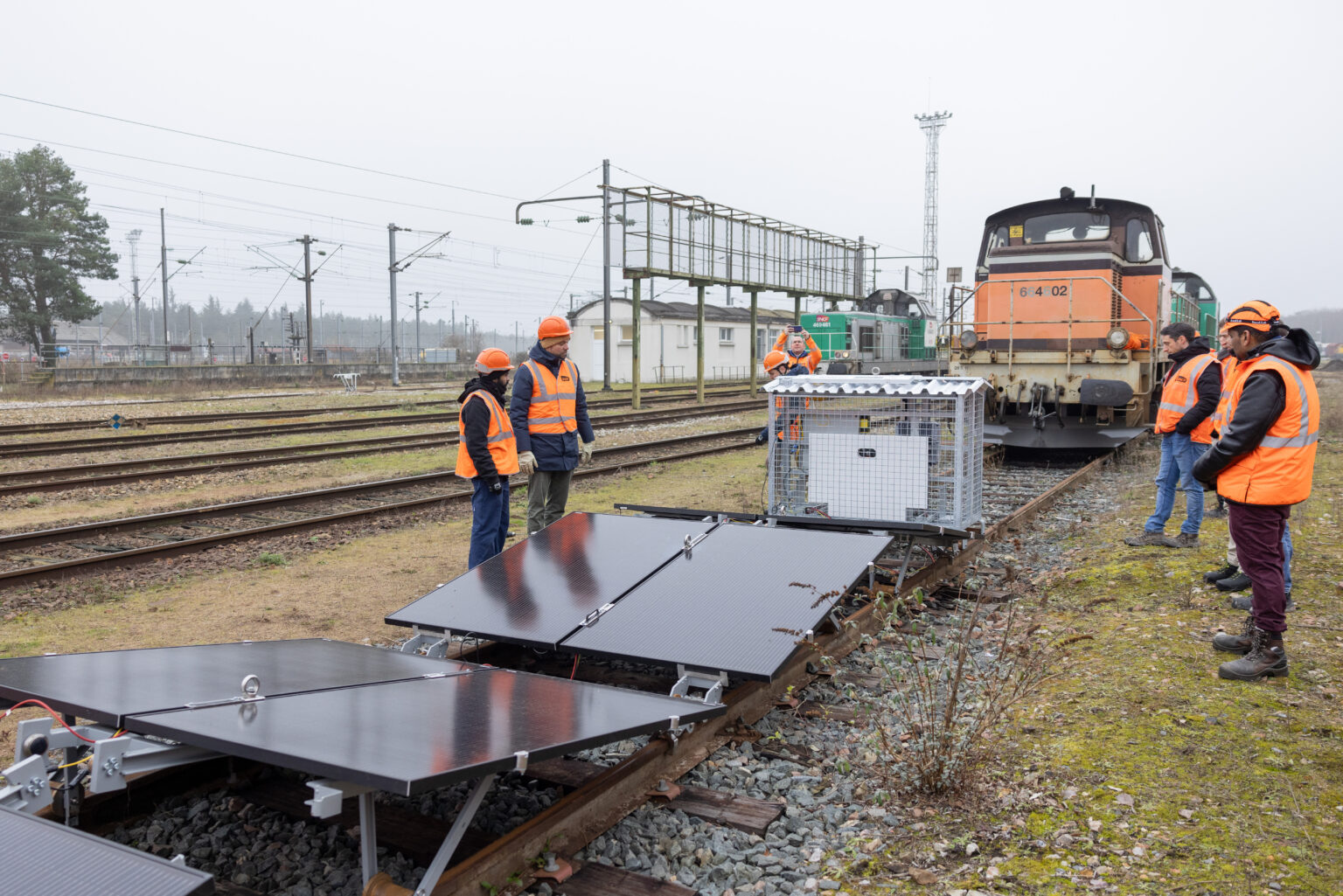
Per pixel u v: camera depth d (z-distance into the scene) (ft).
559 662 18.45
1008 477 42.32
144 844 11.87
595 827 11.87
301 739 9.16
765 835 12.12
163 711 9.93
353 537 31.91
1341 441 53.31
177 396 114.11
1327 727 14.24
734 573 16.94
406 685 11.74
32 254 172.55
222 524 34.22
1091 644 18.99
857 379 23.73
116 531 32.35
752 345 112.06
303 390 133.69
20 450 52.24
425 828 11.89
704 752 14.07
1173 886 10.44
